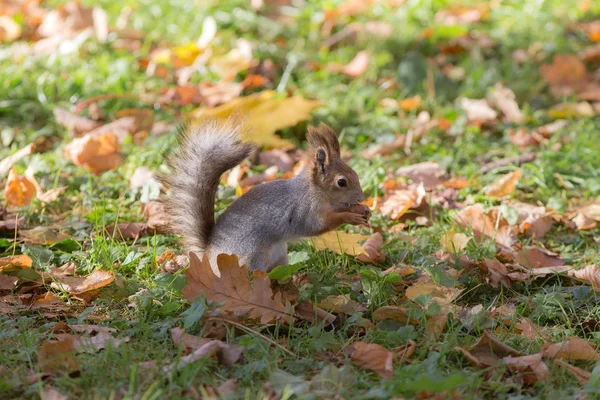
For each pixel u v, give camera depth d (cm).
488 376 684
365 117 1411
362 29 1700
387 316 768
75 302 811
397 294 848
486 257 932
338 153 879
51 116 1374
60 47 1564
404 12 1803
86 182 1156
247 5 1816
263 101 1362
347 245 930
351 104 1448
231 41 1645
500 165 1252
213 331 728
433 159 1271
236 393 633
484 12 1825
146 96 1436
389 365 670
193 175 869
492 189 1138
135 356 681
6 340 706
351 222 859
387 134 1351
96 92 1432
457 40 1667
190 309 727
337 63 1584
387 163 1262
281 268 784
